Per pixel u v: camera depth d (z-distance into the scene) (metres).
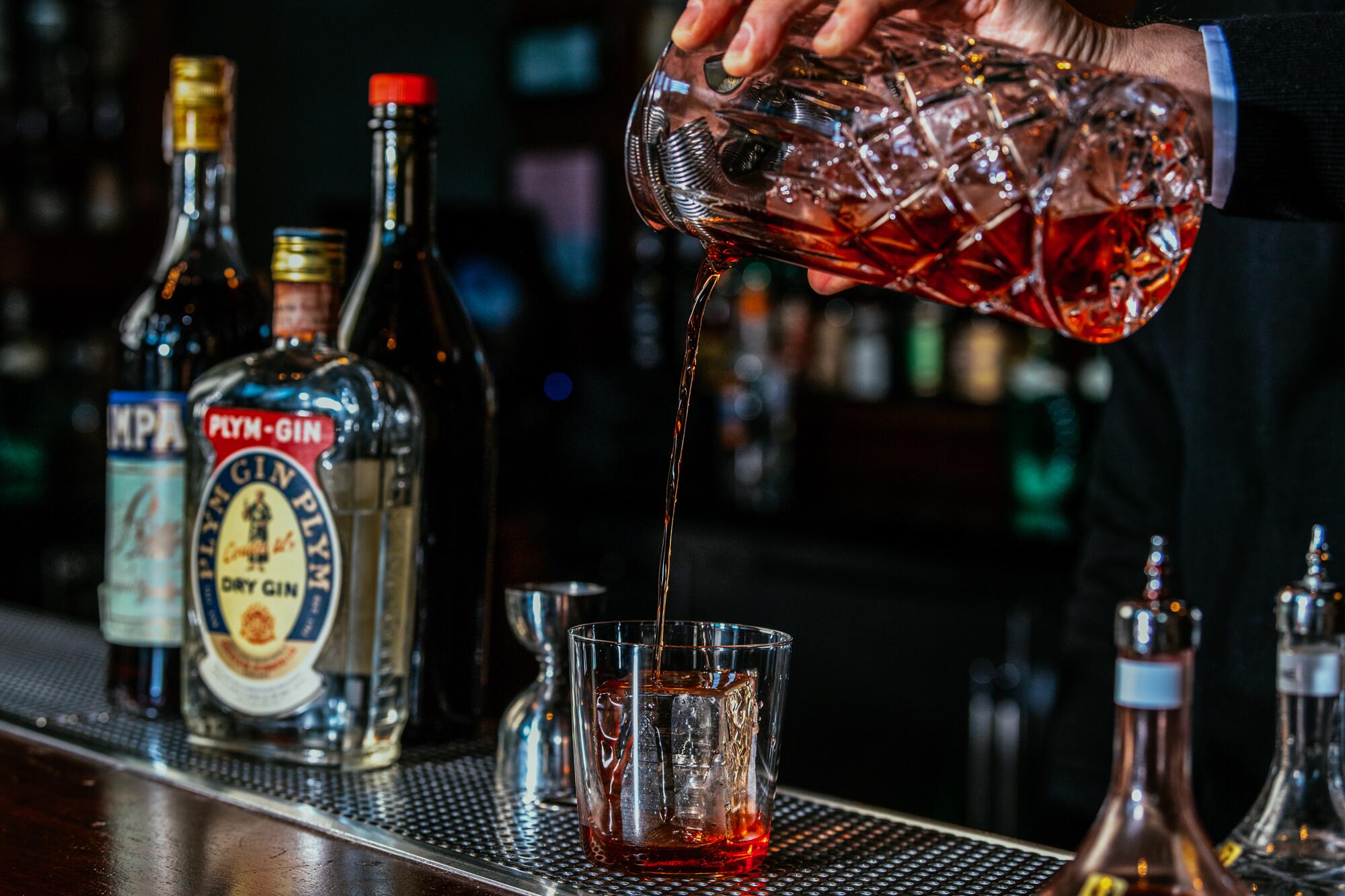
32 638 1.33
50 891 0.72
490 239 3.11
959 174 0.72
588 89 3.79
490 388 1.02
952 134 0.72
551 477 3.20
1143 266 0.76
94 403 3.50
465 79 3.99
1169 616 0.56
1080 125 0.70
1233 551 1.30
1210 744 1.33
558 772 0.87
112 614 1.06
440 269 1.02
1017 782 2.48
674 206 0.81
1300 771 0.72
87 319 3.68
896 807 2.62
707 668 0.74
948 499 3.25
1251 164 0.84
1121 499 1.43
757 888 0.73
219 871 0.75
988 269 0.75
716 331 3.46
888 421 3.31
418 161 1.00
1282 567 1.27
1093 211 0.72
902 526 2.65
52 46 3.49
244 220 3.77
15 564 3.34
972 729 2.53
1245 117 0.84
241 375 0.94
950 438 3.25
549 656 0.89
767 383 3.37
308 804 0.86
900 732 2.62
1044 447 2.83
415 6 3.98
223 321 1.05
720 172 0.78
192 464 0.95
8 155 3.46
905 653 2.62
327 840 0.80
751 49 0.71
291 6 3.83
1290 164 0.84
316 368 0.93
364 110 4.03
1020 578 2.49
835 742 2.71
